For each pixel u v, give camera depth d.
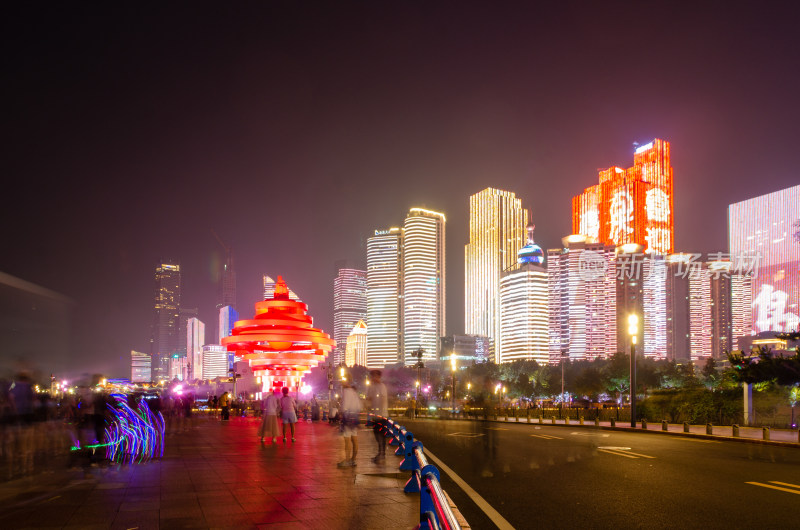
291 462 17.09
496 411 73.19
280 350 81.12
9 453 19.34
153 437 27.16
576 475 15.43
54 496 11.48
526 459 19.34
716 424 46.19
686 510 10.86
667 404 54.62
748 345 198.38
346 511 9.97
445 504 5.80
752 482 14.20
